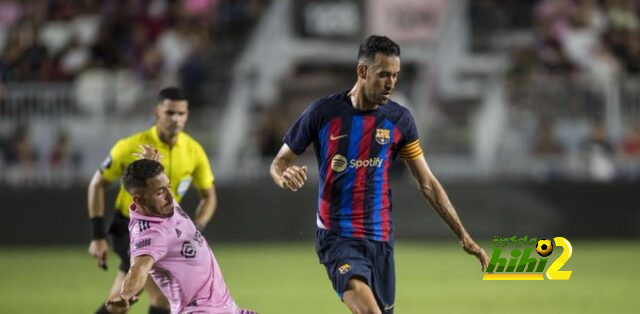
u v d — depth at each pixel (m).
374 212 19.91
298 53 67.12
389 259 20.12
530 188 53.44
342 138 19.64
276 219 53.94
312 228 54.25
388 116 19.78
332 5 67.06
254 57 66.38
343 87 64.94
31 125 54.88
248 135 58.78
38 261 47.94
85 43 63.88
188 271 17.97
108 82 61.47
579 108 55.59
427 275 42.03
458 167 55.97
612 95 55.19
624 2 65.69
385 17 66.62
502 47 66.12
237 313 18.56
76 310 32.81
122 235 24.47
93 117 55.53
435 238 54.06
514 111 56.66
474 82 64.19
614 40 64.25
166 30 65.25
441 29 66.31
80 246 53.56
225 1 67.88
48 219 53.47
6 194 53.38
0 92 54.91
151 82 59.88
